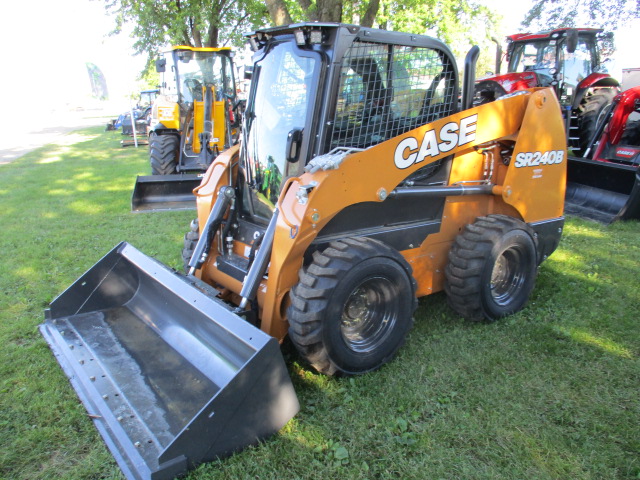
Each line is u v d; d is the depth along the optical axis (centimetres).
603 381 320
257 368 246
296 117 327
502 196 391
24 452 262
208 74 1134
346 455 254
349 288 294
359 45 313
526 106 390
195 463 238
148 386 290
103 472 248
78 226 683
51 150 1620
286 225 294
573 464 252
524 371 331
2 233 649
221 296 383
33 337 378
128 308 382
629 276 483
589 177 691
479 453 259
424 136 331
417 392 306
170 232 649
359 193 306
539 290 456
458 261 368
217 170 394
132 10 1753
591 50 1046
